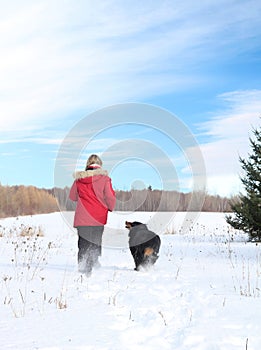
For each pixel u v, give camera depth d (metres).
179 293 6.14
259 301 5.72
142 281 6.90
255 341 4.41
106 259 9.21
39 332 4.55
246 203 11.95
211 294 6.07
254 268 8.17
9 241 12.51
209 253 10.32
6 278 6.65
